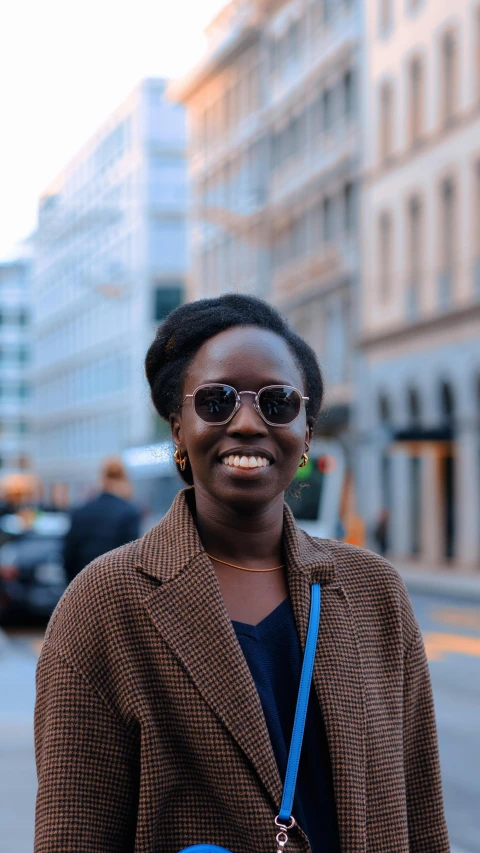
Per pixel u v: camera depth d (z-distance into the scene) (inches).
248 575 85.0
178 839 77.2
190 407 86.3
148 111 2824.8
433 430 1267.2
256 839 76.4
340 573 87.1
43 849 76.7
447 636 637.9
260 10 1823.3
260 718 77.9
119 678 78.6
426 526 1374.3
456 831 250.1
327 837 79.5
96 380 3164.4
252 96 1924.2
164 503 1192.2
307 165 1689.2
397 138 1424.7
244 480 83.2
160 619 79.3
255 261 1873.8
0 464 4360.2
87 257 3257.9
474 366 1251.8
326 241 1642.5
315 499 754.8
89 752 78.1
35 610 671.8
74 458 3380.9
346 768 79.9
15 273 4421.8
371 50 1483.8
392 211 1433.3
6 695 409.1
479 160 1246.3
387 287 1448.1
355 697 82.1
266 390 84.4
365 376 1494.8
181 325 88.6
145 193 2805.1
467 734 357.7
